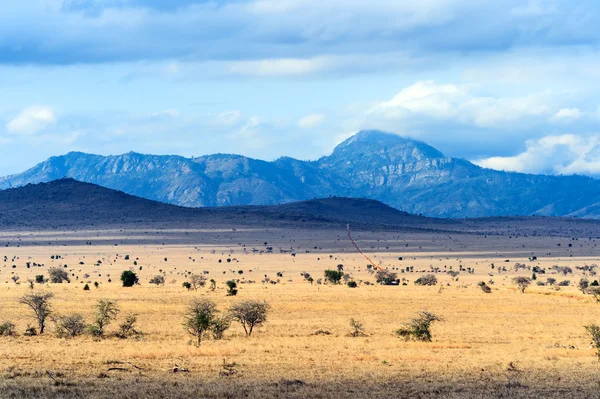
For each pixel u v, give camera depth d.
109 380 89.12
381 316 175.38
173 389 84.88
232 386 86.56
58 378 89.50
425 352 112.50
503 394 85.81
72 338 132.75
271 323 158.12
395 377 93.50
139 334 137.12
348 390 86.25
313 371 96.19
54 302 199.62
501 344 127.12
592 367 102.12
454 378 93.50
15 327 147.50
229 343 121.50
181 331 141.12
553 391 87.75
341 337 134.50
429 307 197.25
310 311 185.38
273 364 100.50
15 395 80.38
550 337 137.88
